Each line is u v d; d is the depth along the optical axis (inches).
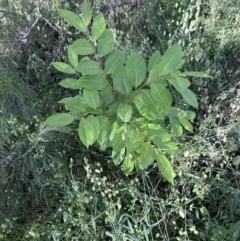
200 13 82.9
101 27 46.1
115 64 46.7
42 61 74.9
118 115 44.8
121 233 60.6
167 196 64.5
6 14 76.7
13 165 68.1
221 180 62.7
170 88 69.1
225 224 63.2
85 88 45.8
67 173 66.6
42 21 80.0
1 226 62.3
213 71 68.7
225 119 69.6
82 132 44.8
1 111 69.0
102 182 64.5
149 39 79.9
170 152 50.9
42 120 71.6
